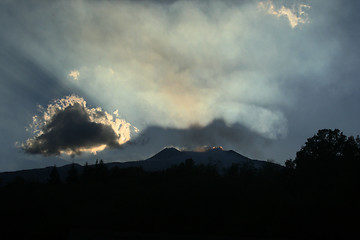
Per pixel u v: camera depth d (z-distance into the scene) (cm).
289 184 6562
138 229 4550
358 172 4628
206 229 4403
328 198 4234
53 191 6881
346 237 3600
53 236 4000
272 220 4178
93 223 4662
